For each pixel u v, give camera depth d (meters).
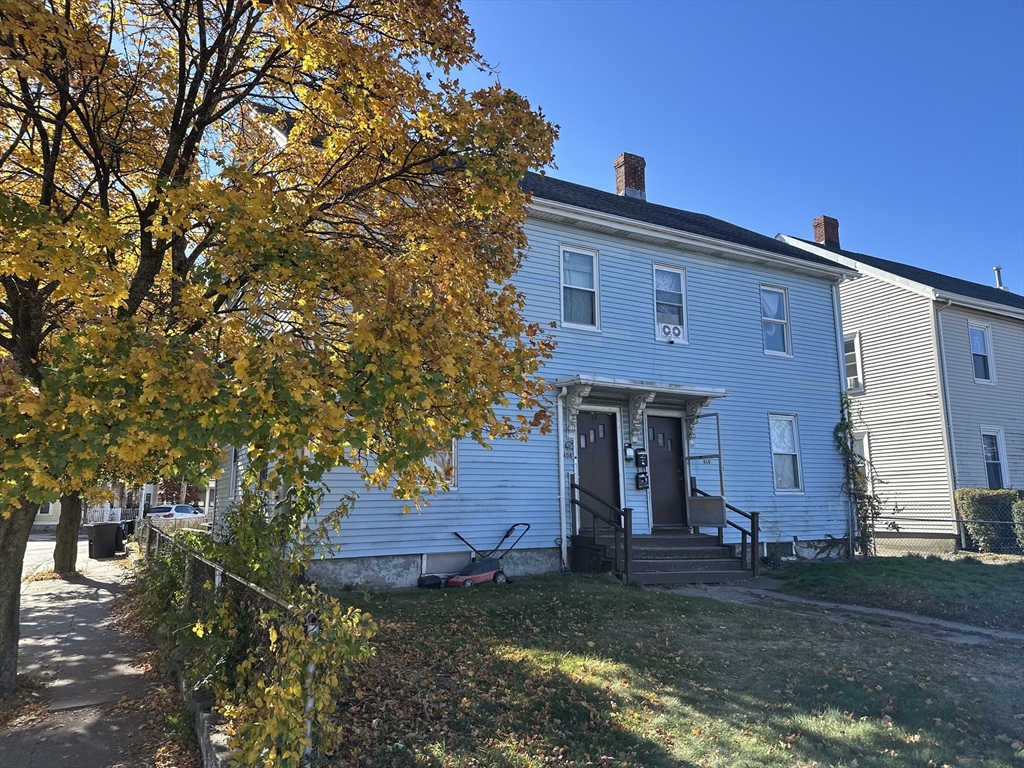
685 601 9.52
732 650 7.00
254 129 7.29
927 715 5.21
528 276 13.05
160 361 3.40
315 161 6.65
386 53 5.09
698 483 14.49
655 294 14.62
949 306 20.05
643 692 5.60
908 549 19.22
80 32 4.33
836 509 16.33
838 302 17.62
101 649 7.73
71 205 5.82
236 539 5.59
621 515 12.34
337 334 4.58
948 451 18.98
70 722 5.38
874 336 21.23
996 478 20.27
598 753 4.49
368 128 5.29
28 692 6.09
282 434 3.45
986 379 20.75
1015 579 11.46
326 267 3.96
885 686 5.86
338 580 10.46
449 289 5.03
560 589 10.11
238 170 4.21
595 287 13.87
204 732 4.43
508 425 4.66
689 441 14.47
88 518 32.44
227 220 3.85
